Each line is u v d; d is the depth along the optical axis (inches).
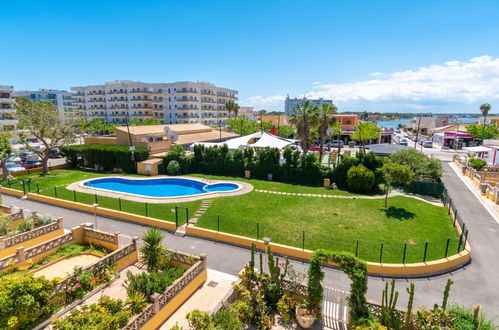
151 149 1660.9
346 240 698.2
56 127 1518.2
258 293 455.8
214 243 719.1
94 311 376.5
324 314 452.8
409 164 1182.3
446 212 912.9
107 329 350.9
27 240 656.4
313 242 689.0
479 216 897.5
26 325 391.2
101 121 3284.9
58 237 643.5
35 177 1432.1
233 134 2529.5
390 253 633.6
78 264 595.5
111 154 1582.2
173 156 1523.1
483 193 1152.8
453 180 1392.7
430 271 581.3
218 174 1510.8
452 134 2581.2
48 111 1488.7
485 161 1596.9
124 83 3814.0
